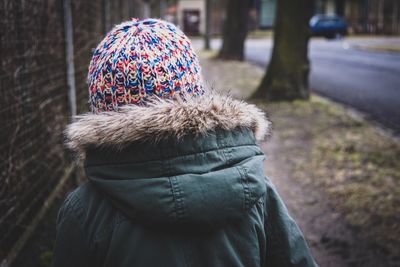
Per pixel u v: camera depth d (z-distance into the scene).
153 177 1.01
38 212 3.07
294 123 6.97
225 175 1.01
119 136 1.00
